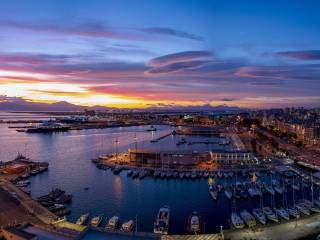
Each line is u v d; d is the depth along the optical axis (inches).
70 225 4547.2
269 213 5383.9
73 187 7564.0
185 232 4936.0
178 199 6550.2
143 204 6254.9
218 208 5979.3
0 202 5994.1
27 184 7849.4
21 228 3823.8
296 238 4328.3
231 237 4311.0
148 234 3545.8
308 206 5639.8
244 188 7037.4
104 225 5206.7
